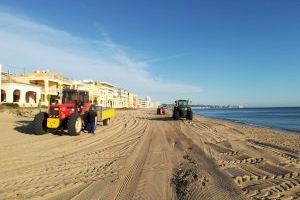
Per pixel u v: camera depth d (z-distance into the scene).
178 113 27.19
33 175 6.59
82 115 14.85
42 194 5.29
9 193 5.35
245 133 16.94
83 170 7.09
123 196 5.18
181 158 8.62
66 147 10.48
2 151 9.49
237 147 11.02
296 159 8.84
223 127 20.75
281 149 10.96
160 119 29.45
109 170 7.08
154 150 10.02
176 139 13.13
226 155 9.32
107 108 20.17
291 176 6.71
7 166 7.43
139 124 21.70
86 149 10.14
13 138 12.45
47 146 10.61
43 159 8.34
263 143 12.51
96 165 7.62
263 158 8.79
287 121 34.91
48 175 6.60
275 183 6.12
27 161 8.04
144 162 8.00
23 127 16.88
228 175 6.62
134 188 5.64
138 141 12.30
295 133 18.58
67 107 14.08
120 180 6.20
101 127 18.61
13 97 44.28
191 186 5.71
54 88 54.69
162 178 6.36
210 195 5.21
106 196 5.17
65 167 7.38
